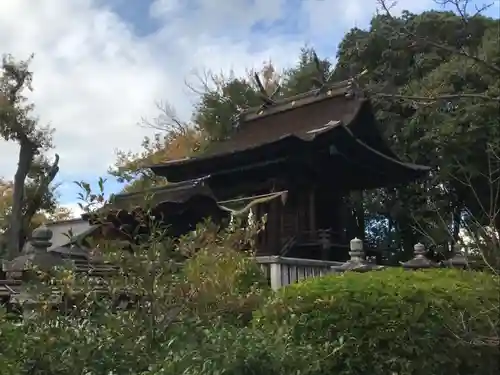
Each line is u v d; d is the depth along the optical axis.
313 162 13.91
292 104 16.92
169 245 4.25
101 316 3.97
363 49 21.52
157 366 3.55
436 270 6.36
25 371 3.58
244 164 14.38
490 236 5.57
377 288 5.34
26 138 15.87
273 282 8.23
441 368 5.18
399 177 15.98
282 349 3.75
